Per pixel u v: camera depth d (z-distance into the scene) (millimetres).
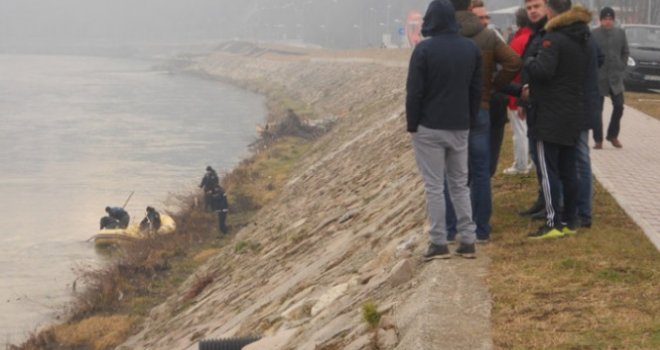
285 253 21453
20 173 57750
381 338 8695
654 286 8906
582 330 7859
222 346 12242
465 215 10375
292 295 14898
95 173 57438
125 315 26719
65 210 46094
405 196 17844
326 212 25438
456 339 7910
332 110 86000
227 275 24797
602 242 10617
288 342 11258
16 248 38031
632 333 7652
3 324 27641
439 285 9406
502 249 10656
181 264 32188
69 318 27766
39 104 107250
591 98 11180
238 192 44188
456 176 10359
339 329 10070
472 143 10844
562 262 9805
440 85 9953
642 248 10328
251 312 16109
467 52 9969
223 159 62438
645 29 35344
